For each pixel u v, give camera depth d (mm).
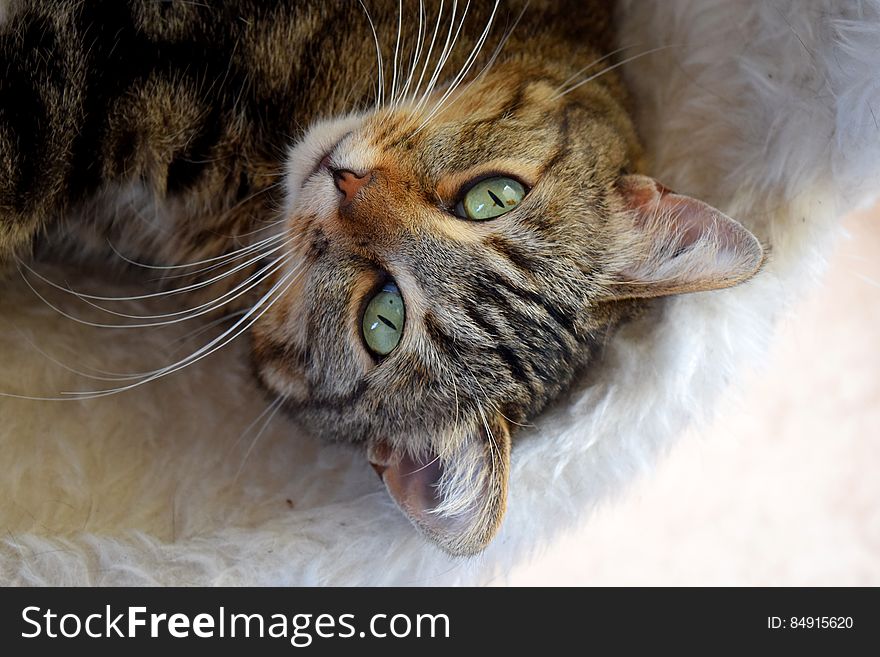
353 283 329
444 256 323
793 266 345
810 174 332
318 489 351
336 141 333
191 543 333
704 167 356
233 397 364
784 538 485
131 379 356
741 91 343
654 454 352
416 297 324
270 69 328
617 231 333
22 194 308
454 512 321
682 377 342
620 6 375
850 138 320
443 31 344
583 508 351
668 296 342
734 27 341
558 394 341
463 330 325
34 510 329
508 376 329
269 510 345
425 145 325
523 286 326
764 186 342
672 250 329
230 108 328
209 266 361
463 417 327
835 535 485
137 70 312
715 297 340
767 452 495
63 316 361
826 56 320
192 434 354
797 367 503
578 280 331
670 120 361
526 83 340
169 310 374
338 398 343
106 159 321
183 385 361
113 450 344
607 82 364
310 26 329
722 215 321
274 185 344
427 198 323
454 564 341
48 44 300
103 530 331
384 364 330
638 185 337
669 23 358
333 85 337
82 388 350
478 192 324
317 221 329
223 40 320
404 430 333
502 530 342
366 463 354
